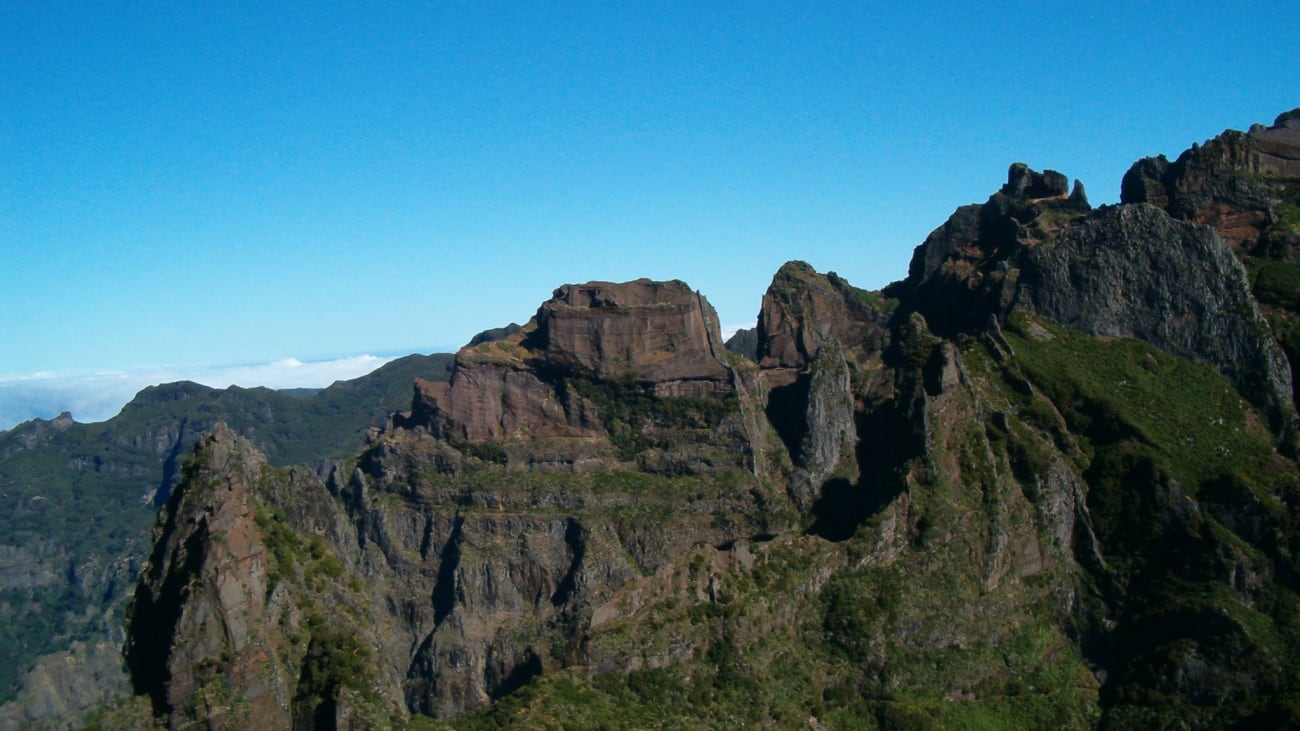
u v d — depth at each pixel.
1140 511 168.00
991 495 166.38
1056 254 196.25
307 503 110.50
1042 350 189.38
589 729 131.12
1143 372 186.38
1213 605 152.00
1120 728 147.38
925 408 172.62
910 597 157.88
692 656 145.75
